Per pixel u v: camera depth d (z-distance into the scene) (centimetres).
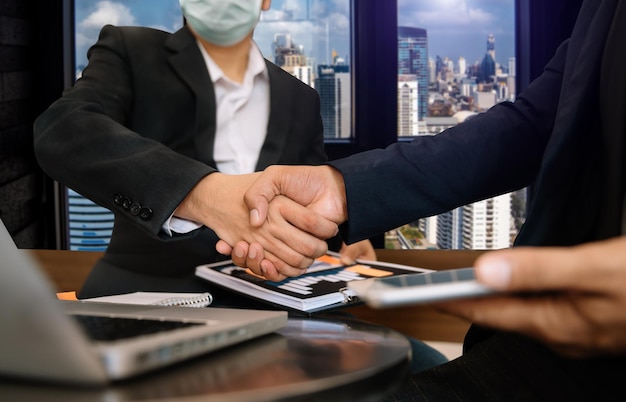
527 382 74
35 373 40
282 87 147
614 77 69
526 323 47
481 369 77
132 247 133
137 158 103
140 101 140
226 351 49
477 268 40
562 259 40
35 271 39
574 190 75
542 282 40
